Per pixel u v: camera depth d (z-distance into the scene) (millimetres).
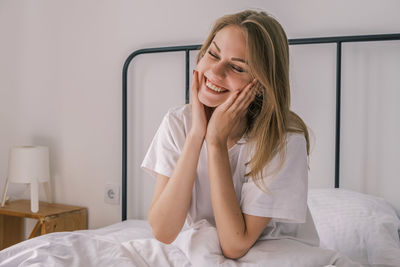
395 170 1643
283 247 959
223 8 1887
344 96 1707
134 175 2078
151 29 2035
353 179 1701
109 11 2125
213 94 949
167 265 983
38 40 2303
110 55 2127
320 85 1740
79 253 996
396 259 1204
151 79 2033
